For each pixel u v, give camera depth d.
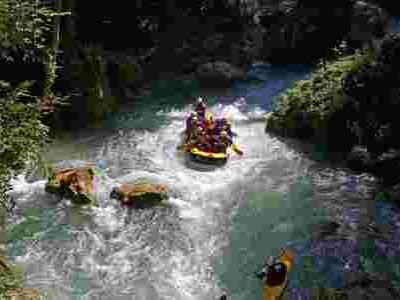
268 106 18.59
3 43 7.28
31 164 7.61
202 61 21.62
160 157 15.23
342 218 12.15
